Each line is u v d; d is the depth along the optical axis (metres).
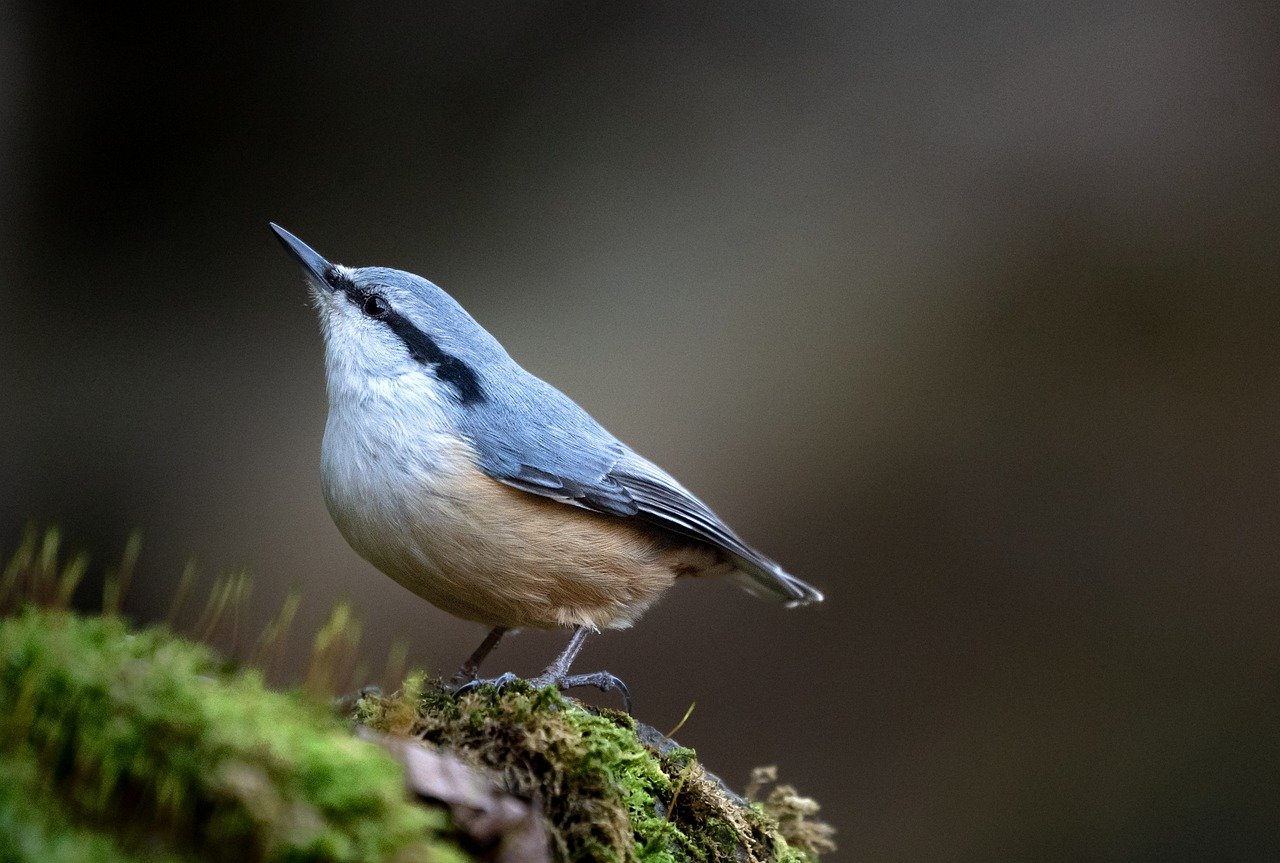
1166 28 13.49
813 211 13.76
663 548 7.21
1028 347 13.19
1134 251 13.14
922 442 13.05
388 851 3.04
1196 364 12.98
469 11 14.41
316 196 14.55
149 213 14.47
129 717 3.05
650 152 14.16
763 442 13.00
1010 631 12.66
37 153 14.12
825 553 12.89
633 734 4.68
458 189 14.41
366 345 6.64
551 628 6.89
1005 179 13.54
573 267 13.84
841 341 13.25
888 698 12.49
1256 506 12.65
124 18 14.16
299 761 3.12
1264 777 11.73
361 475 6.45
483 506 6.38
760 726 12.35
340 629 3.86
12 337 13.84
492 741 4.08
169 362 14.18
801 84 14.16
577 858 3.88
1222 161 13.20
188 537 13.16
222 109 14.49
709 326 13.40
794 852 5.13
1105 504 12.88
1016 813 11.78
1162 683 12.33
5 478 13.27
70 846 2.83
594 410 13.09
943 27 13.98
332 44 14.44
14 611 3.59
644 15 14.44
